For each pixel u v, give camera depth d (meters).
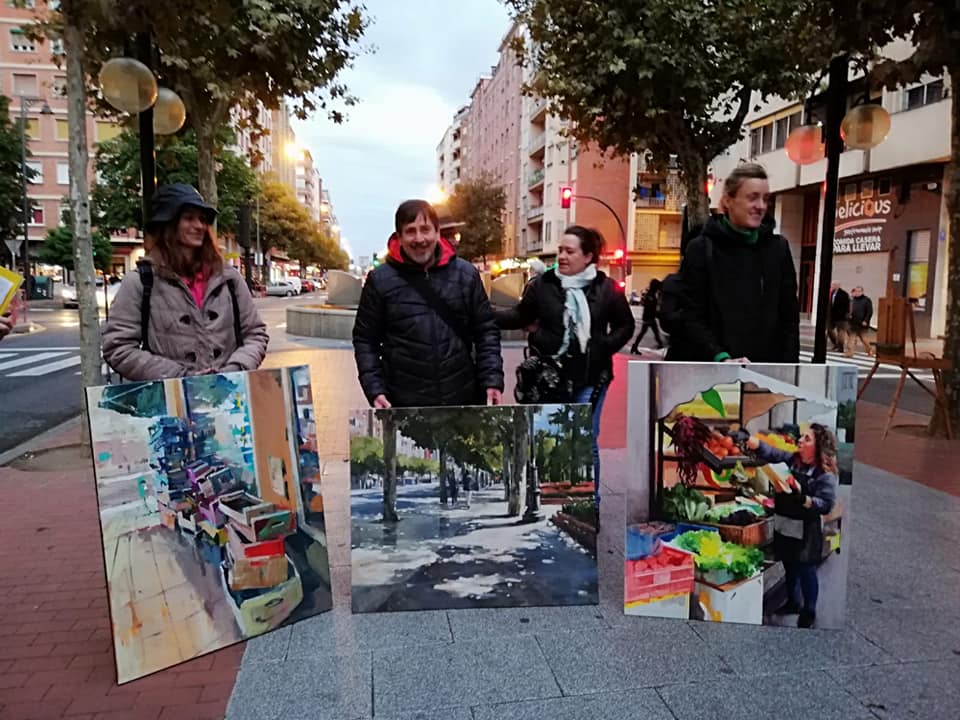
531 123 57.25
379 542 3.15
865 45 6.12
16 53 49.66
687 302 3.33
